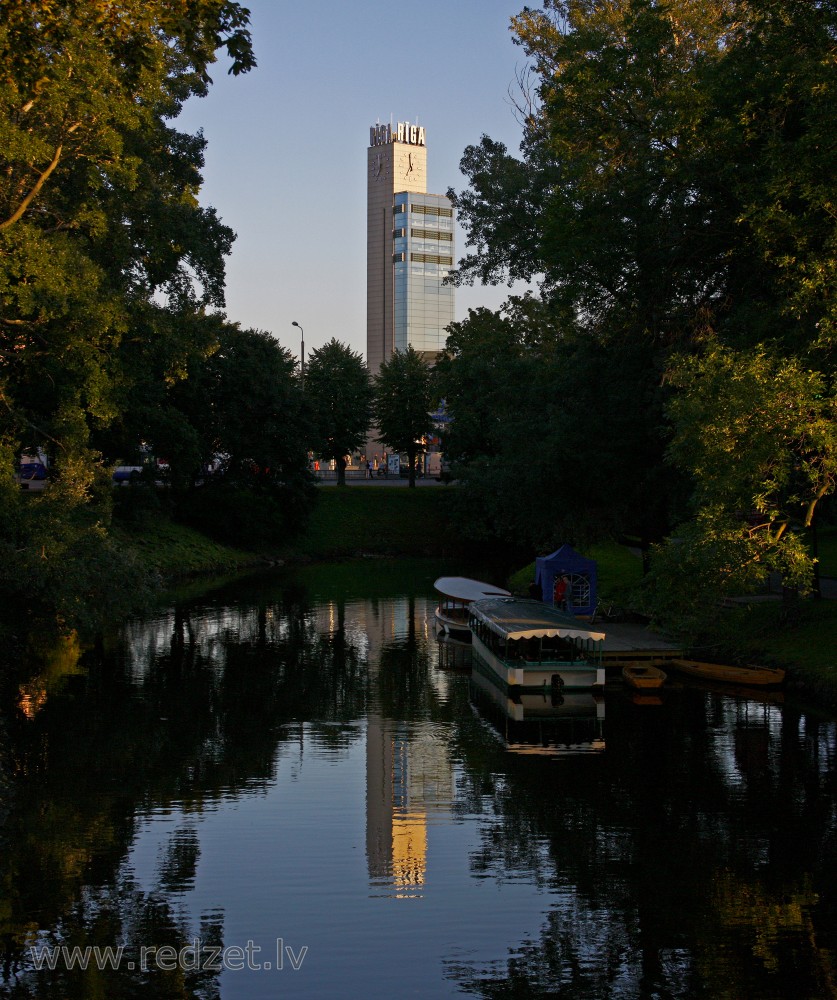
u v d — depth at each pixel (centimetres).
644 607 2556
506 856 1648
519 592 5109
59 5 1736
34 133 2797
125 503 6384
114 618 3247
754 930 1381
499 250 4212
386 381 9550
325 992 1223
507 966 1285
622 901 1473
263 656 3528
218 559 6700
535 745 2350
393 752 2291
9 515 2983
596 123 2920
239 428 7169
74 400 3347
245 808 1883
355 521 8338
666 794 1958
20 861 1617
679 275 3125
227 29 1616
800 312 2384
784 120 2611
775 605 3406
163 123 3978
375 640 3903
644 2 2816
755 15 2659
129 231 3762
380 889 1509
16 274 2780
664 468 3641
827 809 1853
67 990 1223
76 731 2436
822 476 2333
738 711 2647
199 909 1442
